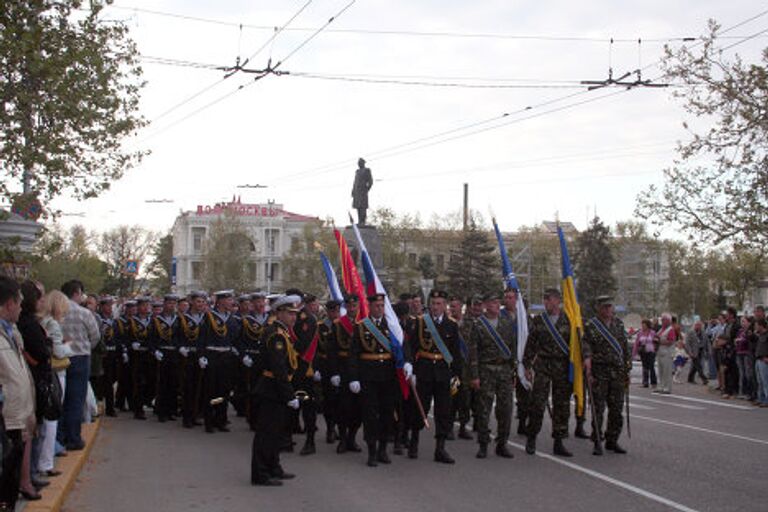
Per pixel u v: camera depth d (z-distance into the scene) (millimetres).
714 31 20781
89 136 12805
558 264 72125
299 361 11242
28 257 11609
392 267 74375
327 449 11891
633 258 66000
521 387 12938
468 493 8703
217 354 13641
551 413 12422
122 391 17156
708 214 22219
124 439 12773
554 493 8680
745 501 8266
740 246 22281
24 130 11352
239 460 10867
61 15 11711
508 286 12625
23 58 10859
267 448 9211
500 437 11062
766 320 18125
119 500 8477
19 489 7617
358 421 11508
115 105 12430
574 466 10281
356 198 27000
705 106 21453
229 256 79125
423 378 10656
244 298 14062
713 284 68000
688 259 66312
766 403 17859
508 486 9055
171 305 15344
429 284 35219
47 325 9109
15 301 6746
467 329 12969
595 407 11148
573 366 11086
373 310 10688
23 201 11344
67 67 11445
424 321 10781
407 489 8930
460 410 12836
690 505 8102
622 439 12609
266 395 9266
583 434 12773
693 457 10930
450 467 10289
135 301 16016
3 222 13047
